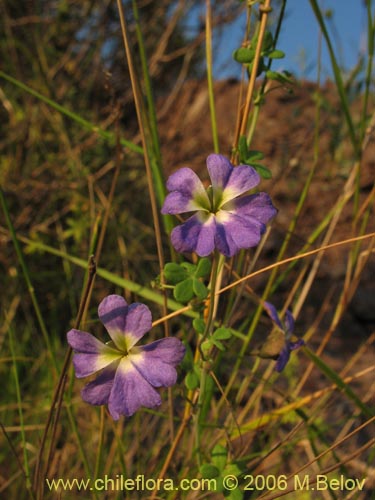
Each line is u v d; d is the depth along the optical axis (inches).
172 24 11.1
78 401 7.6
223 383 7.9
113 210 10.2
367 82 6.0
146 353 3.7
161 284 4.4
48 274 9.5
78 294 9.8
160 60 11.3
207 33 5.3
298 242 11.7
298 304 6.7
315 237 6.6
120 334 3.7
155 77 13.1
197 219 3.6
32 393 8.3
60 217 10.7
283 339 4.5
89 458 7.2
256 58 4.4
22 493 7.0
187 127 13.9
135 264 10.1
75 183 10.0
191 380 4.4
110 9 12.2
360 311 10.4
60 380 4.2
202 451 5.7
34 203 10.3
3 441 7.6
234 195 3.6
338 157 12.8
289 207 12.6
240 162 4.3
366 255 6.6
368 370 6.2
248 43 4.7
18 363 8.8
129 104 12.6
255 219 3.6
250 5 4.6
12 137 10.7
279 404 7.6
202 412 5.3
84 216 10.0
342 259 11.4
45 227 9.9
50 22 12.0
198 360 4.7
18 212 10.3
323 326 10.1
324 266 11.3
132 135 12.2
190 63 13.6
